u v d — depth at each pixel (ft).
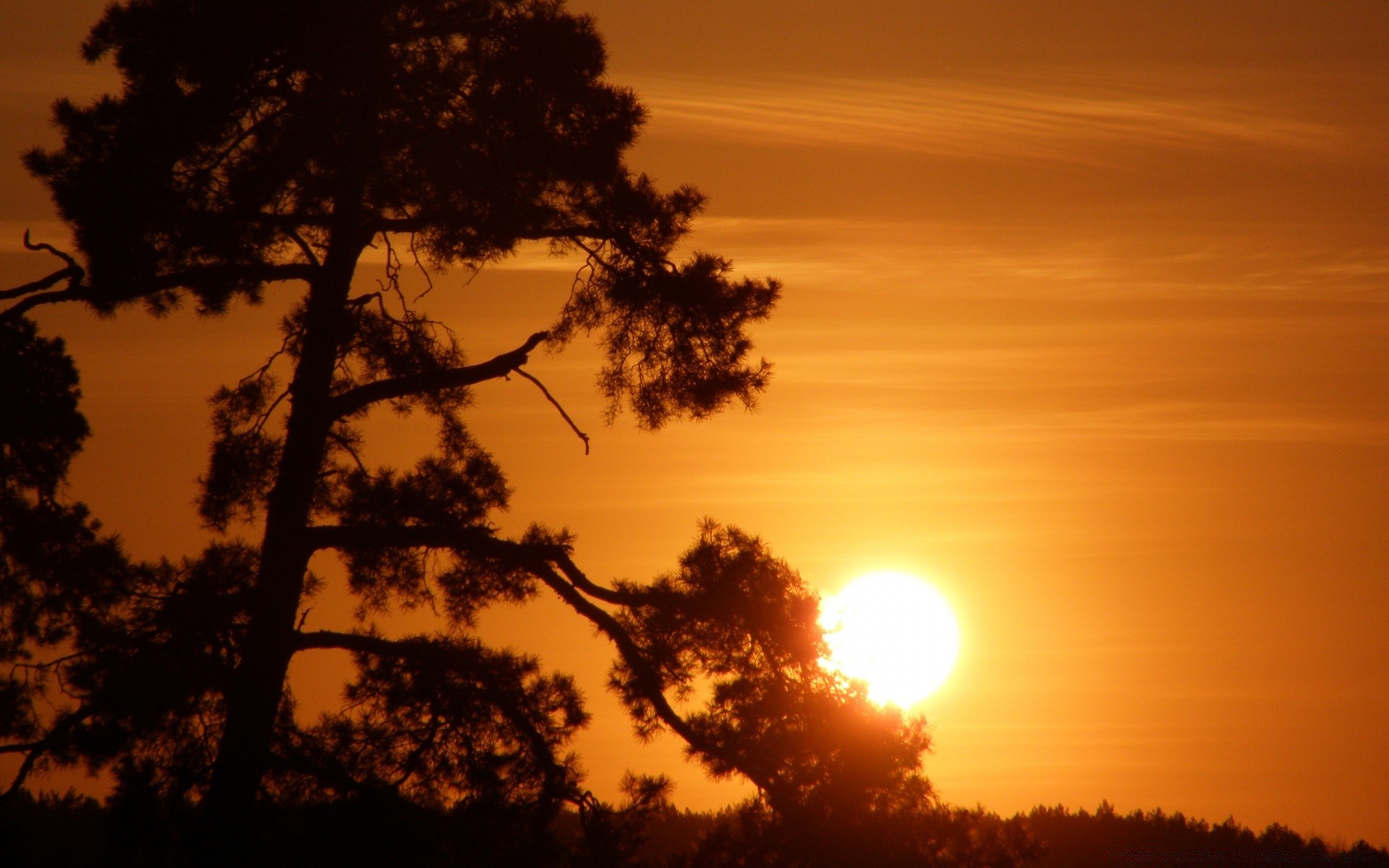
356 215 174.50
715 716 176.76
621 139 180.45
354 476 194.39
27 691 179.42
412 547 184.55
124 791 163.12
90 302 175.32
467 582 195.83
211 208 166.71
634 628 180.65
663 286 182.91
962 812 173.47
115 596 183.62
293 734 173.37
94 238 164.96
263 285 184.55
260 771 167.53
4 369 201.26
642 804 173.78
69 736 167.84
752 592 176.96
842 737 171.01
